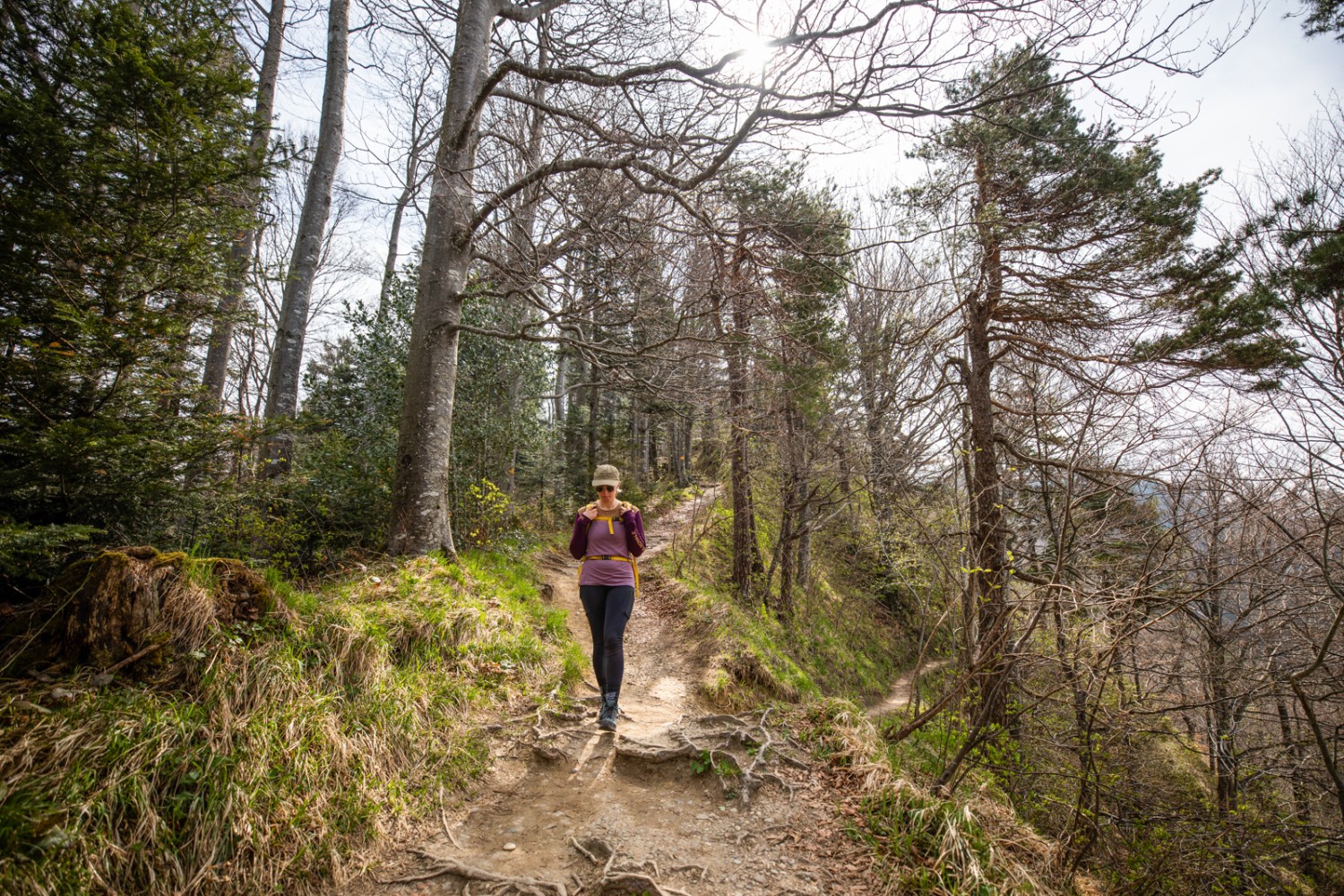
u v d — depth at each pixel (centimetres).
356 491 738
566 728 430
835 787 374
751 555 1337
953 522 655
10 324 339
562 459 1864
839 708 471
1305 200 854
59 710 260
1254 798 801
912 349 920
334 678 357
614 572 446
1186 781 908
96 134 388
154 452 394
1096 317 905
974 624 550
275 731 301
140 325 383
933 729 621
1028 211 882
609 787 372
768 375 910
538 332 1125
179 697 290
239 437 455
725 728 426
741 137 556
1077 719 596
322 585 546
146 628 307
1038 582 632
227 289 495
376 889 274
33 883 201
